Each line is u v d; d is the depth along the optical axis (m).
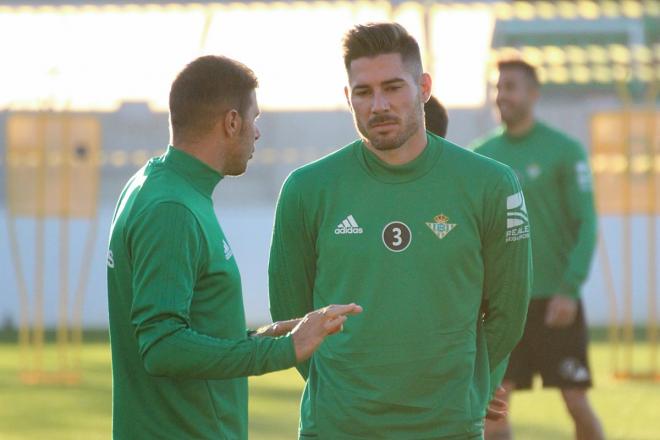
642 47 39.16
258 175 42.53
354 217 10.48
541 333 17.70
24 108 36.38
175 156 9.23
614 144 31.00
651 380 29.12
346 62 10.27
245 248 39.25
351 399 10.45
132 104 43.41
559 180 17.66
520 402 24.80
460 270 10.43
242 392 9.52
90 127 31.38
